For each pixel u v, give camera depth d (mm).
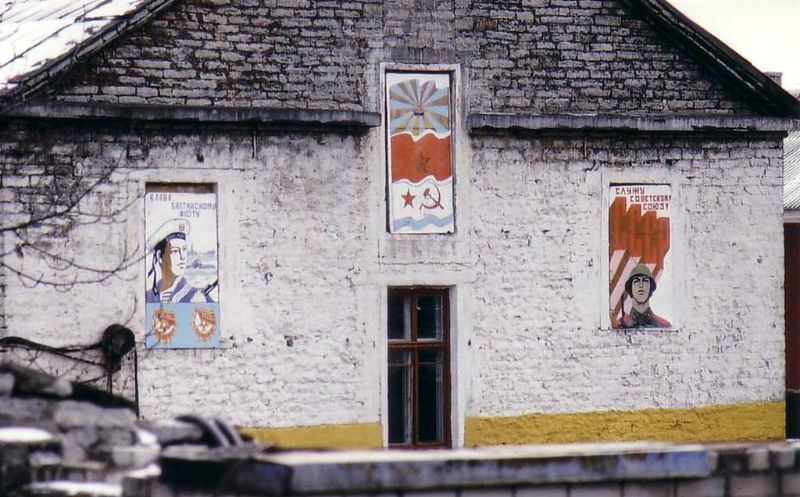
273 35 20031
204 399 19516
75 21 20453
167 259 19359
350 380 20219
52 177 18781
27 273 18625
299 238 20031
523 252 21172
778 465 8531
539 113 21312
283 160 19984
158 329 19281
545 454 8070
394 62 20656
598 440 21469
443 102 20922
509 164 21156
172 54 19500
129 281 19109
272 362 19875
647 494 8281
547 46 21422
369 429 20312
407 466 7707
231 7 19812
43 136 18734
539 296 21250
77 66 18938
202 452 8102
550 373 21266
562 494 8070
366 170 20422
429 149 20797
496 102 21156
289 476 7414
